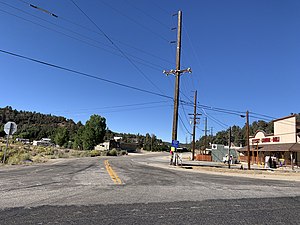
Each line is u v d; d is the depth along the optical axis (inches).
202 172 828.6
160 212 238.4
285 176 834.8
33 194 295.0
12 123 794.2
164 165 1135.6
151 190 355.9
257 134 2146.9
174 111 1155.3
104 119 3211.1
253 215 244.4
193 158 2301.9
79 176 492.4
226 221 220.2
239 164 1971.0
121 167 807.1
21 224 190.1
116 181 436.8
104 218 212.4
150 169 791.7
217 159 2416.3
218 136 5034.5
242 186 451.5
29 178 434.9
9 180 403.5
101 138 3201.3
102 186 373.4
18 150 1583.4
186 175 632.4
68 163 938.1
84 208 240.7
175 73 1173.7
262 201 314.2
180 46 1186.6
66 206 245.3
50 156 1487.5
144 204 266.5
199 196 326.0
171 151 1146.0
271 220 229.8
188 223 209.2
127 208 247.0
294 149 1569.9
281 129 1829.5
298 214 255.0
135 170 708.7
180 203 279.1
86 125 3166.8
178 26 1194.0
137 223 203.2
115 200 279.0
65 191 320.8
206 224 209.2
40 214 215.9
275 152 1915.6
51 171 580.4
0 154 1046.4
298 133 1681.8
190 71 1132.5
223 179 575.5
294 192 407.8
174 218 221.1
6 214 212.8
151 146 5064.0
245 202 302.5
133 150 4414.4
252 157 2106.3
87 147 3088.1
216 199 311.7
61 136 3885.3
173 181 476.7
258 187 450.3
